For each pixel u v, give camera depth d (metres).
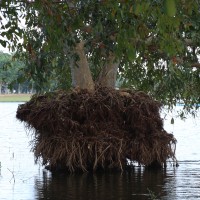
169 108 44.81
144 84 40.03
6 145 52.72
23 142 56.34
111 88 35.59
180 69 37.16
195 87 39.94
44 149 35.03
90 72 35.41
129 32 17.36
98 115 34.81
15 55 31.20
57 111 34.69
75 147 34.03
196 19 28.09
